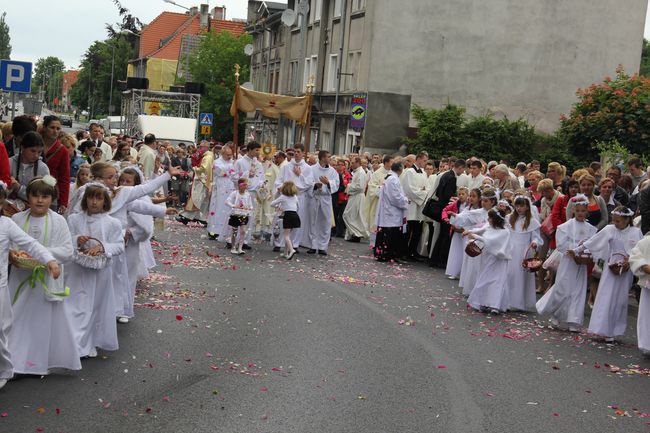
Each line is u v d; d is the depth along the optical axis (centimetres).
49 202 754
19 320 752
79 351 812
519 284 1276
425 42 3728
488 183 1517
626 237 1098
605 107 2972
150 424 646
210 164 2361
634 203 1557
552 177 1596
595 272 1326
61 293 752
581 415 748
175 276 1409
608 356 1009
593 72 3788
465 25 3738
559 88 3784
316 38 4522
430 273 1677
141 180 1150
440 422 698
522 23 3756
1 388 713
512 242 1276
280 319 1100
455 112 3403
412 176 1891
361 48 3831
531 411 750
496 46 3753
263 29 5791
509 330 1129
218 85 6322
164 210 1018
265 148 2247
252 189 2012
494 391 809
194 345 922
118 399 707
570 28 3769
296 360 881
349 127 3891
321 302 1250
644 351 999
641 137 2877
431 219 1844
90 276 830
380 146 3719
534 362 948
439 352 963
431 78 3738
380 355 929
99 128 2031
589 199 1370
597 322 1080
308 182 1897
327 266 1677
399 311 1216
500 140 3391
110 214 973
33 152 943
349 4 4003
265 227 2103
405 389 793
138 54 10975
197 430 638
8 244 709
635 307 1412
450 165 1794
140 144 2439
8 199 904
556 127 3784
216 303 1185
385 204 1816
